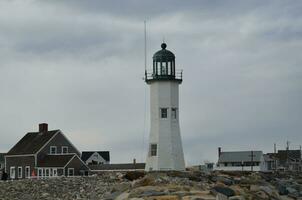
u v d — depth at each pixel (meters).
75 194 38.41
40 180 44.50
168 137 52.97
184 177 44.59
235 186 43.75
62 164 70.94
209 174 48.78
